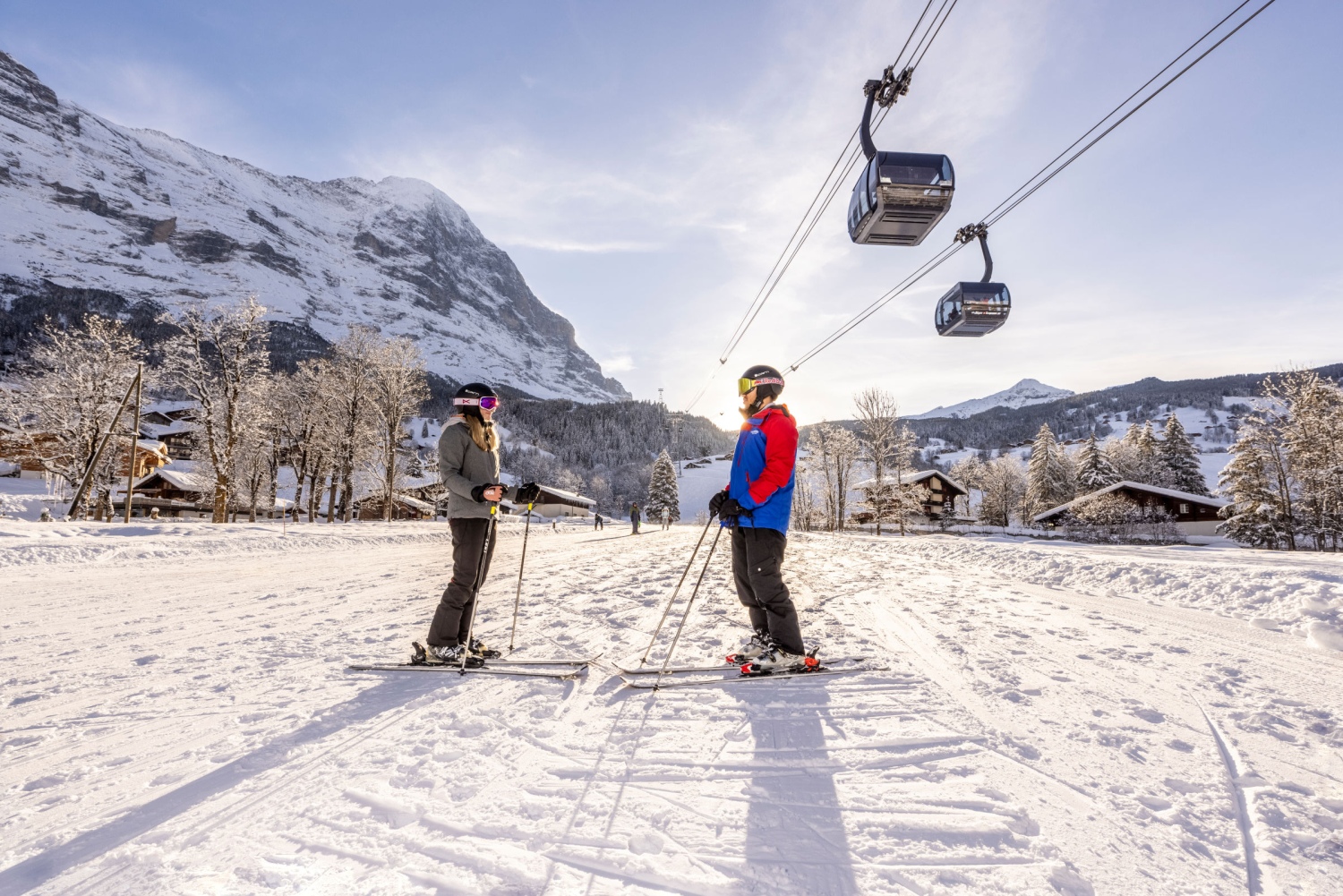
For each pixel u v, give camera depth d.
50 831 1.54
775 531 3.07
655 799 1.72
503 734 2.22
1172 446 52.31
